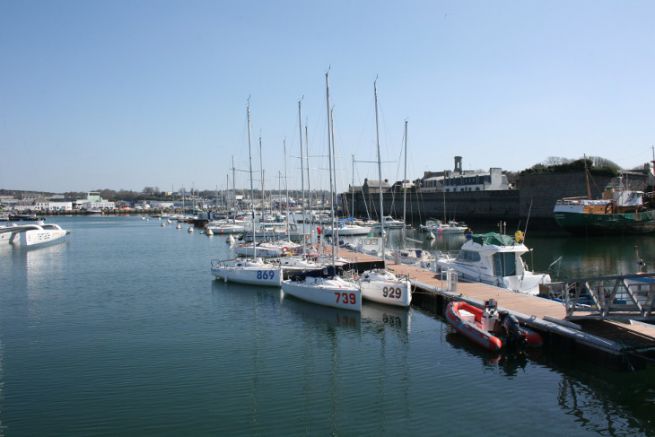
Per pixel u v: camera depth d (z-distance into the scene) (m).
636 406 14.00
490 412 13.70
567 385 15.45
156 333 21.89
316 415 13.66
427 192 108.38
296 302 27.64
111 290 32.25
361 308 25.14
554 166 82.50
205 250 59.50
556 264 40.66
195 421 13.36
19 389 15.62
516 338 18.12
